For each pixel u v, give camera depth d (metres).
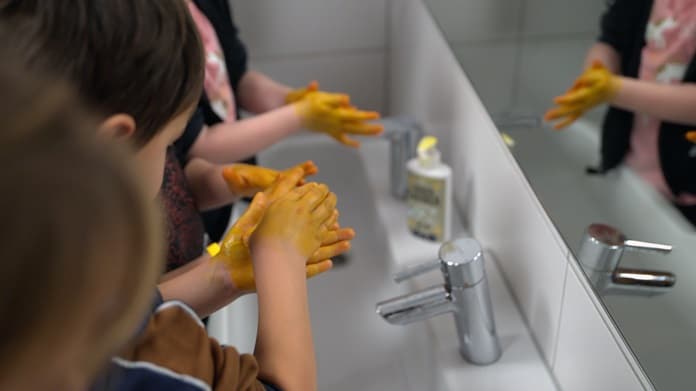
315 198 0.66
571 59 0.93
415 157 1.12
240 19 1.41
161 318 0.47
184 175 0.90
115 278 0.30
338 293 1.10
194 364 0.47
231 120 1.08
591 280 0.70
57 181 0.28
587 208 0.76
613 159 0.81
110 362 0.38
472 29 1.03
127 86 0.50
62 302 0.28
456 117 1.06
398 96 1.42
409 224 1.07
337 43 1.45
